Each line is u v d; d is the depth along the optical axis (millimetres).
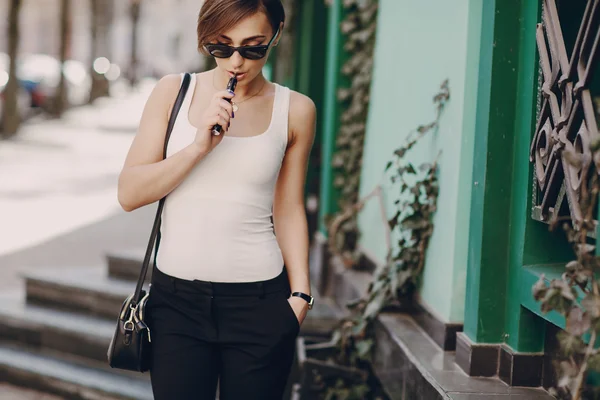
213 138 2455
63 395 5090
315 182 7684
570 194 2529
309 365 4383
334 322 5020
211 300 2555
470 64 3395
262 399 2607
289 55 9477
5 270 7156
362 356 4207
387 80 4910
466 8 3430
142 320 2578
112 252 6082
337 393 4332
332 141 5836
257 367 2582
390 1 4934
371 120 5348
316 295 5680
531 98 2990
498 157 3139
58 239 8555
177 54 59469
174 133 2582
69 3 25766
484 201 3152
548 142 2764
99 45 32656
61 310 5836
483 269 3166
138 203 2553
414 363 3354
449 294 3514
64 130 22547
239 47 2521
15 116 19406
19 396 5117
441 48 3773
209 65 9078
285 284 2684
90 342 5340
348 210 5227
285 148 2672
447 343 3488
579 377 2129
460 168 3447
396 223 4008
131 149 2623
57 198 11555
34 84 26094
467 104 3408
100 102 34812
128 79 47062
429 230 3820
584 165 2324
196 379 2555
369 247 5207
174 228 2584
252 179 2566
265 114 2652
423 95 4047
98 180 13594
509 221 3160
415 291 4035
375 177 5105
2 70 27312
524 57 3061
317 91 7773
